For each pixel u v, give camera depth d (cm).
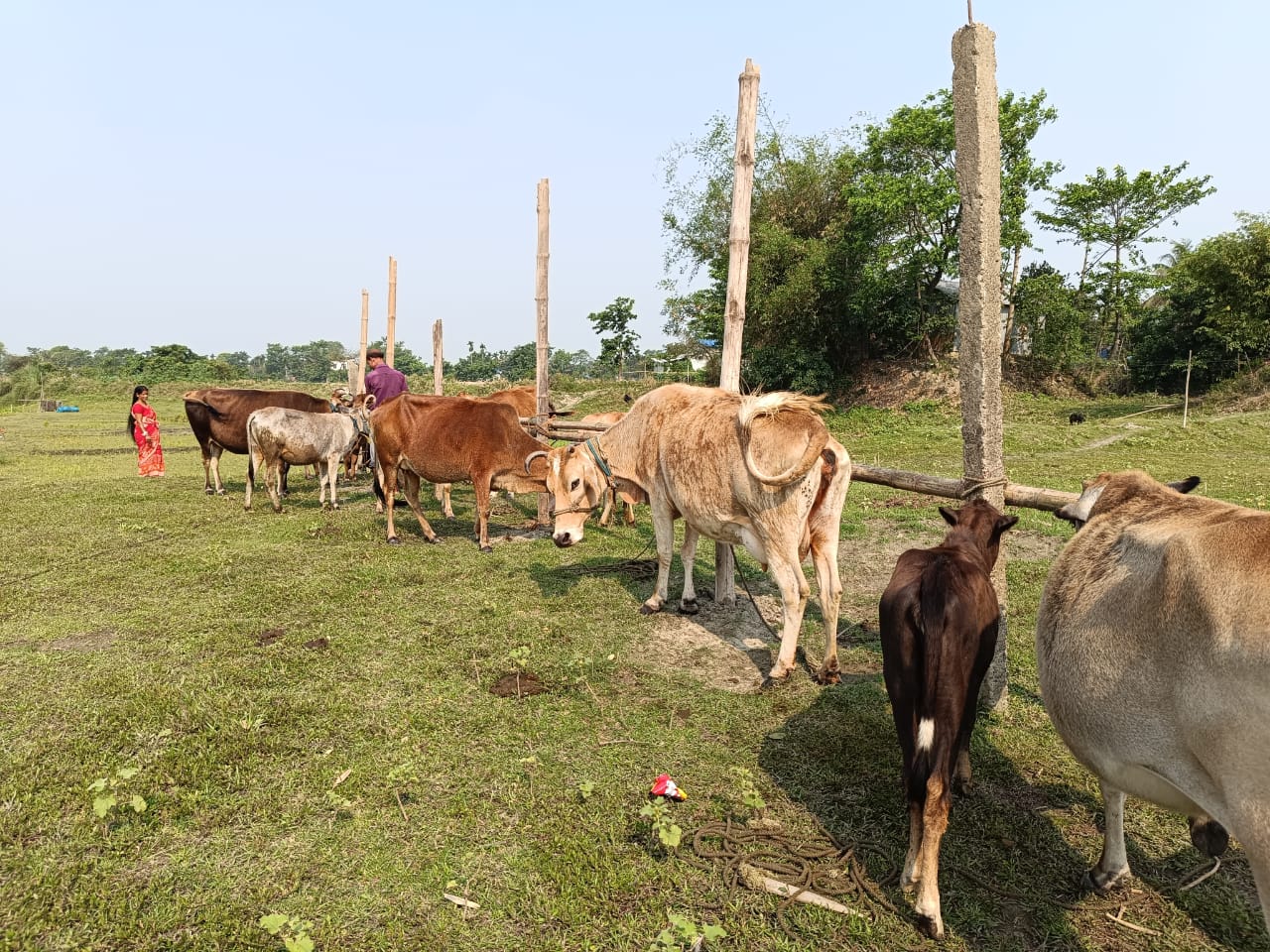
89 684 470
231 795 362
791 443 465
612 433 643
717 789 375
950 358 2980
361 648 543
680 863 320
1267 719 196
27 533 875
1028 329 2934
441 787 373
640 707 461
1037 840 336
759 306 2892
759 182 3002
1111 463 1468
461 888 305
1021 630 585
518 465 827
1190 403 2488
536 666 515
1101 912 296
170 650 530
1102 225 2909
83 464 1600
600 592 674
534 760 391
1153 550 247
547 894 301
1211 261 2606
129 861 315
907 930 283
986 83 424
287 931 279
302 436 1016
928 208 2577
